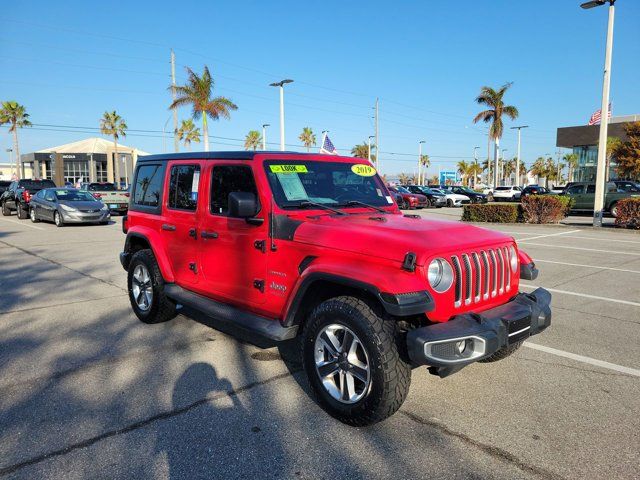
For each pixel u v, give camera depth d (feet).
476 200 124.57
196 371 13.94
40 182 73.87
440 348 9.70
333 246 11.13
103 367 14.26
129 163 197.47
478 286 11.25
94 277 27.32
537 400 12.19
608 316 19.60
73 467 9.43
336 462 9.61
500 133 162.61
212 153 14.96
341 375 11.00
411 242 10.38
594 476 9.10
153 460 9.67
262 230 12.81
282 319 12.19
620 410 11.67
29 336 17.10
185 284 16.28
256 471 9.33
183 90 112.78
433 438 10.45
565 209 63.82
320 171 14.34
